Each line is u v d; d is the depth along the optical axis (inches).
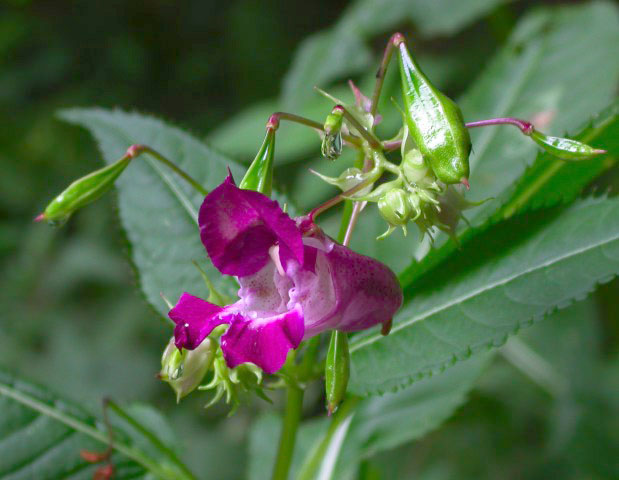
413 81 8.6
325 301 8.7
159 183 11.5
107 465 11.3
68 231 30.0
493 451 19.4
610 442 17.5
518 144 13.2
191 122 37.0
